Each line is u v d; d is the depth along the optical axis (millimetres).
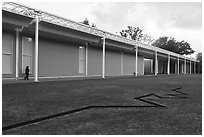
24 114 5770
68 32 20406
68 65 23609
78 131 4488
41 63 20281
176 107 7121
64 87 11586
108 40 26219
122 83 15539
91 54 27328
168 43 70438
